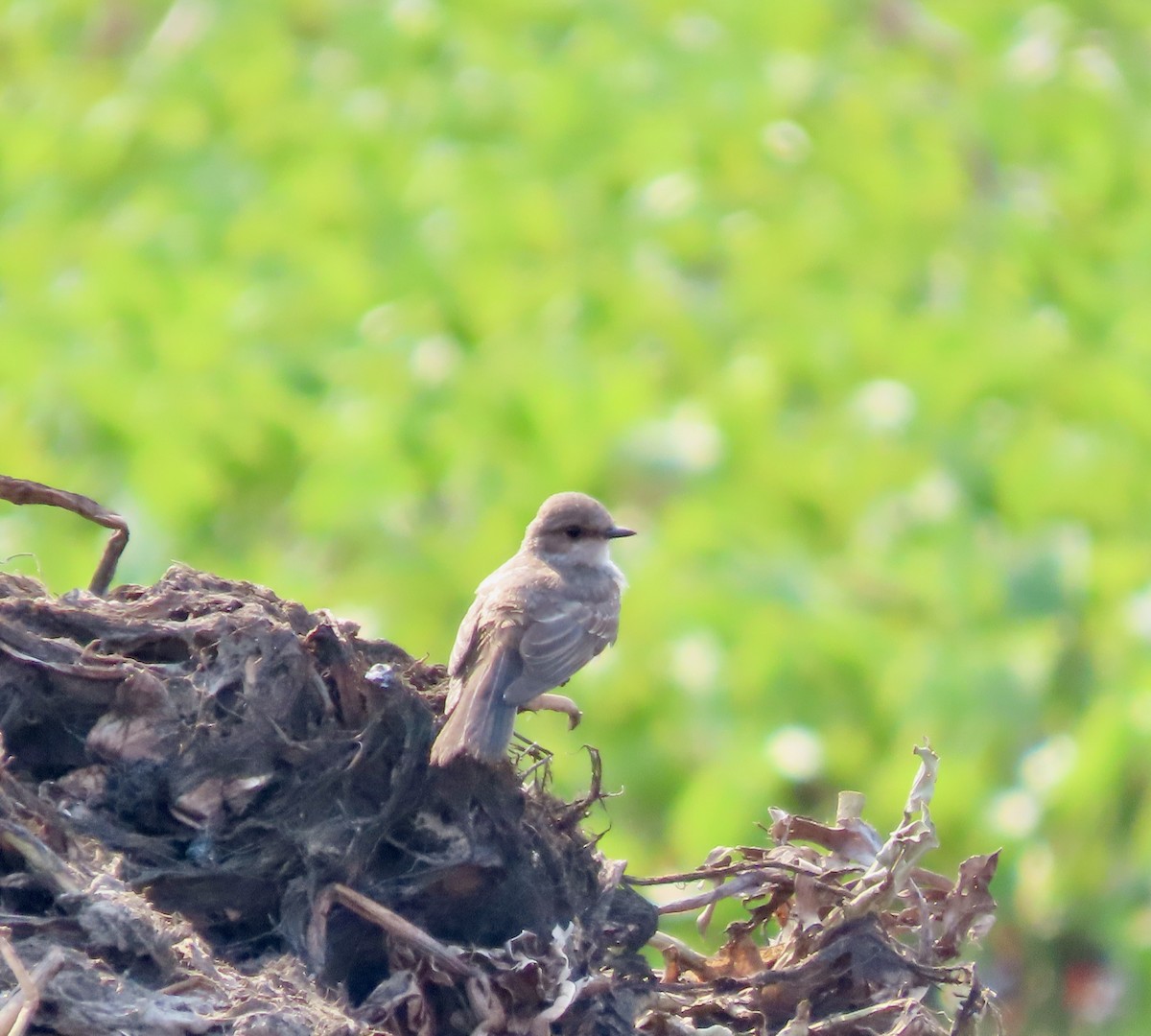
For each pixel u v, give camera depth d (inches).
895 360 692.1
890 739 534.3
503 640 315.3
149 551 534.0
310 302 677.9
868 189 840.3
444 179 767.7
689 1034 254.4
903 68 987.9
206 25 912.3
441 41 930.7
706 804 491.2
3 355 597.9
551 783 316.2
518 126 865.5
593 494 595.8
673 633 530.6
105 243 713.6
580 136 856.9
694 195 776.3
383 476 567.8
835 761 522.3
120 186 800.9
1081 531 610.9
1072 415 687.1
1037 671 545.3
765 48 991.6
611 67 918.4
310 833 240.8
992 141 910.4
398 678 249.6
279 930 236.5
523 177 783.7
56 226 745.6
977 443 639.1
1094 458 635.5
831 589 566.6
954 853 530.3
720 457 605.3
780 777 502.3
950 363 683.4
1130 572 595.5
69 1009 199.0
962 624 579.5
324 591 536.1
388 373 626.2
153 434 568.1
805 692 530.9
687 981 270.1
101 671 236.8
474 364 635.5
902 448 632.4
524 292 697.0
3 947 199.0
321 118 835.4
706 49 958.4
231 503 585.3
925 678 538.6
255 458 586.6
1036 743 546.6
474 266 705.0
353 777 245.9
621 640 530.6
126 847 231.6
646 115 864.9
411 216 761.6
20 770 234.5
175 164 812.6
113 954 207.5
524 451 603.8
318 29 947.3
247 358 623.2
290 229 730.2
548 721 522.3
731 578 551.2
